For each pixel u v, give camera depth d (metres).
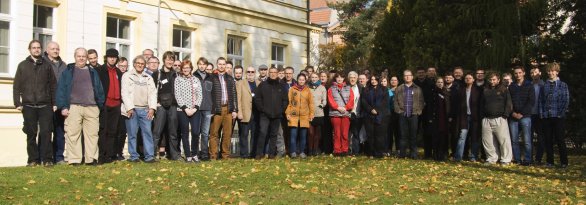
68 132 9.72
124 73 10.51
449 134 12.99
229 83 11.83
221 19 17.16
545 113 11.95
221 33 17.17
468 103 12.38
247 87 12.27
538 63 16.28
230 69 12.00
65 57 12.91
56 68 9.99
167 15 15.37
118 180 8.20
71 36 13.04
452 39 16.39
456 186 8.50
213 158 11.61
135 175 8.64
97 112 9.94
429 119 12.58
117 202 6.79
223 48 17.27
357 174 9.61
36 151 9.66
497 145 12.20
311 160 11.59
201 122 11.25
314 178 8.94
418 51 16.80
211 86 11.45
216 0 16.86
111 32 14.11
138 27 14.59
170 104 10.84
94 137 9.89
